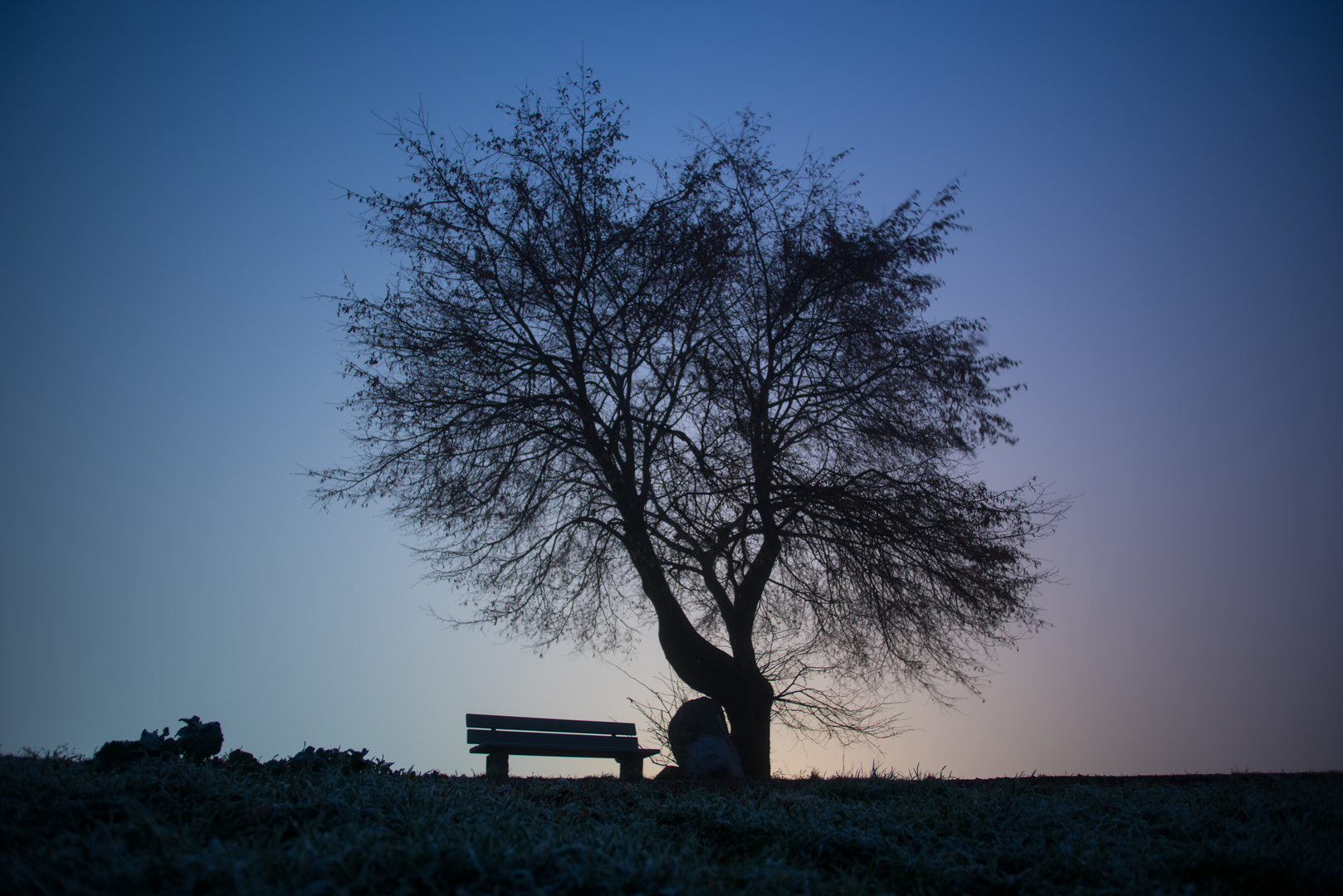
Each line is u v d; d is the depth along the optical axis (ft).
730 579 44.91
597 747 38.75
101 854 14.10
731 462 42.37
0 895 12.21
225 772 22.20
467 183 44.50
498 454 43.39
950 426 45.39
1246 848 19.45
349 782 21.65
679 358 44.42
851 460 46.85
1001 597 41.39
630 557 44.73
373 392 42.22
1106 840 20.88
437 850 14.88
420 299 43.68
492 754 36.68
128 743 23.52
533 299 44.19
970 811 23.93
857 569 43.21
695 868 16.26
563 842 17.12
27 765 20.88
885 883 17.29
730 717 42.45
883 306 46.75
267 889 12.53
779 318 46.50
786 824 20.77
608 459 43.62
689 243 43.78
